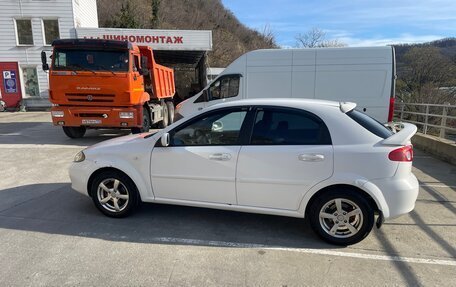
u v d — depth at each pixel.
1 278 3.17
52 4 21.34
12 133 12.21
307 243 3.94
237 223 4.48
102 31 18.58
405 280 3.21
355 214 3.79
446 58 23.33
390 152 3.68
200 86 25.06
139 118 10.07
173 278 3.20
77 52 9.53
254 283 3.14
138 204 4.64
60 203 5.14
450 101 20.00
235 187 4.08
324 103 4.09
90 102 9.70
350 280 3.20
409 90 21.70
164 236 4.07
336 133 3.83
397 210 3.70
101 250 3.71
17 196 5.46
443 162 8.33
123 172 4.47
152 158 4.35
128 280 3.16
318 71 9.66
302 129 3.93
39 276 3.21
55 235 4.07
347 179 3.72
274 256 3.64
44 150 9.20
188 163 4.21
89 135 11.87
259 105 4.09
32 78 21.89
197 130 4.24
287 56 9.74
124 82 9.58
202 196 4.24
